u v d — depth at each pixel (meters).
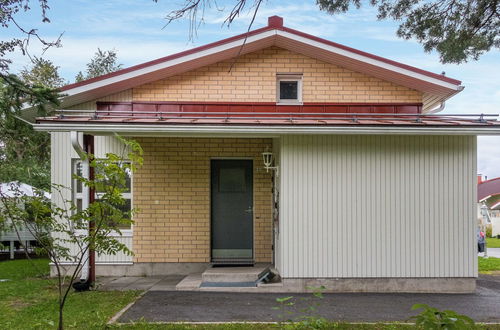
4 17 5.19
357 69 9.43
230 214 9.77
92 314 6.05
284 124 7.41
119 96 9.42
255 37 8.85
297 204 7.81
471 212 7.87
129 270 9.52
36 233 4.88
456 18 6.84
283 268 7.73
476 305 6.79
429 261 7.80
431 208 7.86
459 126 7.35
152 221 9.59
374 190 7.86
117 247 4.81
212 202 9.78
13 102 5.88
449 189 7.90
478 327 5.50
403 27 7.12
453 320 3.63
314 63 9.52
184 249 9.58
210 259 9.59
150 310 6.35
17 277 9.66
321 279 7.75
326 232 7.79
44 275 9.80
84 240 4.75
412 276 7.78
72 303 6.74
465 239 7.85
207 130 7.43
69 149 9.68
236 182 9.82
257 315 6.10
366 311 6.37
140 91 9.45
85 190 7.95
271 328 5.42
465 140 7.93
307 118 7.95
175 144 9.70
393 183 7.87
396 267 7.78
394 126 7.38
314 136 7.88
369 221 7.82
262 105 9.44
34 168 11.48
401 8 6.87
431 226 7.84
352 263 7.77
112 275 9.50
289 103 9.57
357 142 7.90
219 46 8.84
